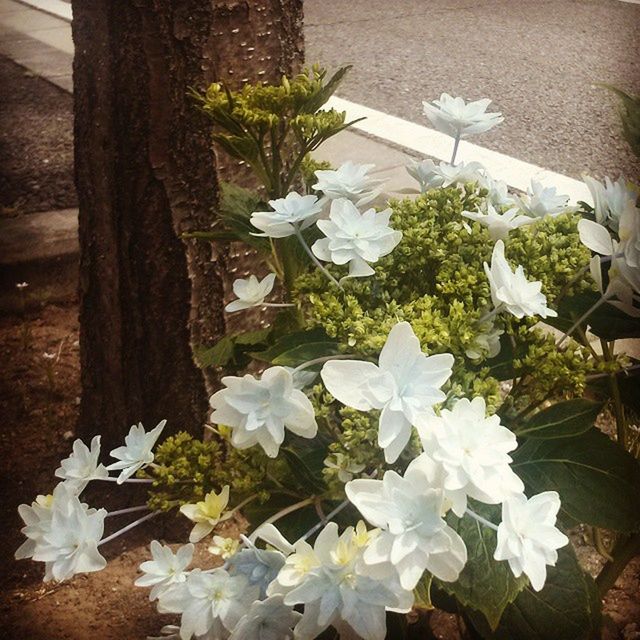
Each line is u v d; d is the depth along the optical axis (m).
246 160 1.47
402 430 0.95
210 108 1.42
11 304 3.65
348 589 0.98
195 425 2.32
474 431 0.93
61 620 2.16
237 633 1.02
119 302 2.33
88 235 2.33
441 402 1.04
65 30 8.05
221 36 2.00
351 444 1.03
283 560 1.05
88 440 2.58
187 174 2.11
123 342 2.37
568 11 8.23
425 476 0.93
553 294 1.18
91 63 2.12
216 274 2.20
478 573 1.03
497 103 5.58
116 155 2.17
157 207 2.16
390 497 0.92
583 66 6.42
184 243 2.17
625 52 6.79
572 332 1.27
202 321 2.23
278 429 1.04
